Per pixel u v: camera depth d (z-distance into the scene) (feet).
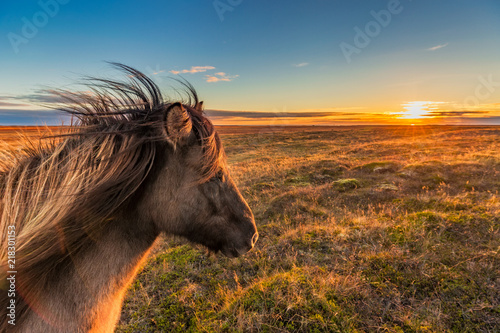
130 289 11.17
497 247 11.28
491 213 14.69
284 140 139.44
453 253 11.02
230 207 5.01
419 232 13.05
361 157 56.03
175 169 4.52
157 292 11.03
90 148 4.10
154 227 4.76
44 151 4.46
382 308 8.37
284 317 7.71
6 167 4.31
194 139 4.54
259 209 22.74
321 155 67.72
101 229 4.13
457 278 9.39
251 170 46.65
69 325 3.86
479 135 113.50
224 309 8.82
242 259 13.01
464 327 7.54
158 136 4.29
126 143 4.20
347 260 11.27
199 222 4.84
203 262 13.10
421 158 45.32
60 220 3.76
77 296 3.95
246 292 9.42
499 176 28.63
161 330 8.81
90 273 4.06
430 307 8.31
